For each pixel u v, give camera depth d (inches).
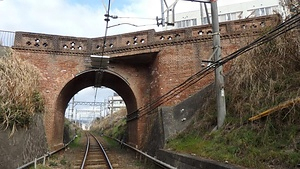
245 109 310.3
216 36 354.0
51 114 602.2
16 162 344.8
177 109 503.8
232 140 281.4
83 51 650.8
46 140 547.5
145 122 639.8
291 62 306.2
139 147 633.6
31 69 481.1
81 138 1605.6
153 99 622.2
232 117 330.3
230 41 553.3
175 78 570.9
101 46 658.8
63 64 636.7
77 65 644.7
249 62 335.6
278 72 309.0
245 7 1459.2
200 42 580.4
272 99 278.5
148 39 619.5
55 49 634.8
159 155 419.5
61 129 755.4
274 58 320.8
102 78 756.0
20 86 403.2
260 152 229.1
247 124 287.7
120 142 958.4
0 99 361.7
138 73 680.4
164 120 490.0
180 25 1544.0
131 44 637.9
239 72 354.6
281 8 371.2
